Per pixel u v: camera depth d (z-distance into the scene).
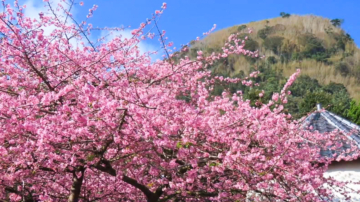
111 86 5.79
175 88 7.53
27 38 6.25
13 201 5.72
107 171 5.33
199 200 6.51
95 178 6.50
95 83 6.11
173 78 7.36
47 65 6.16
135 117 4.55
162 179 5.52
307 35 89.25
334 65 81.19
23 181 5.39
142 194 6.68
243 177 5.33
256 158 5.06
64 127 4.59
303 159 6.24
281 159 5.16
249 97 17.59
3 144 4.81
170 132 4.66
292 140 5.75
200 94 7.56
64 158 4.98
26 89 5.68
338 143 7.92
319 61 82.12
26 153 4.67
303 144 7.60
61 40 6.93
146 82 7.30
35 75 6.05
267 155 5.62
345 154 8.06
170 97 5.96
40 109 4.64
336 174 8.09
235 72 69.62
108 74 6.15
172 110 5.22
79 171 5.38
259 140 5.66
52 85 5.75
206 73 8.02
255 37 88.69
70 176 6.28
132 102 4.60
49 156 4.73
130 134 4.75
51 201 5.56
